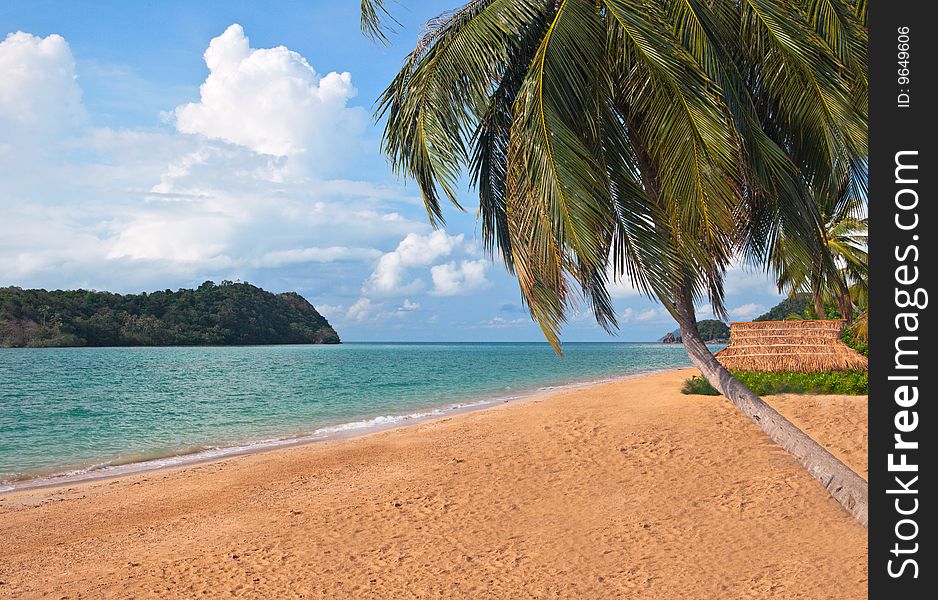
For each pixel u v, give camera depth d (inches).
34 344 5334.6
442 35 317.4
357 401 1019.3
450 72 292.0
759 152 268.8
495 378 1572.3
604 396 738.2
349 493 359.6
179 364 2760.8
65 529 313.7
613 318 293.0
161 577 246.5
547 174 251.4
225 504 350.3
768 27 281.7
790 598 212.7
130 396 1231.5
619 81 277.3
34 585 241.8
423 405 923.4
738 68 301.7
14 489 416.2
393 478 387.9
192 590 233.1
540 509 317.1
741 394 264.5
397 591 228.7
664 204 267.4
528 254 270.5
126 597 228.5
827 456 239.8
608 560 252.1
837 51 293.6
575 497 333.7
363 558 260.8
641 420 509.0
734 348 731.4
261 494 368.8
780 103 298.8
